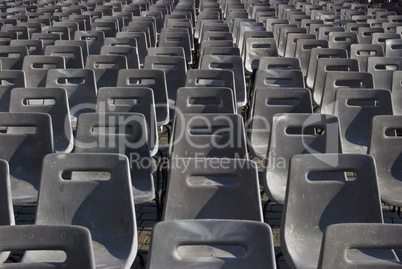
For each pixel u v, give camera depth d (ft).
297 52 25.12
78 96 17.78
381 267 7.20
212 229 7.43
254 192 9.70
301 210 9.93
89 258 7.23
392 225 7.22
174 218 9.87
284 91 15.39
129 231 9.93
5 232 7.26
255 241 7.38
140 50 26.96
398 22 35.42
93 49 27.71
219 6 49.34
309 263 9.33
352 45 23.16
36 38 26.09
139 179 12.95
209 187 9.87
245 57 25.49
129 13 38.01
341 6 47.83
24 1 51.42
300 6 49.29
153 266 7.26
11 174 12.99
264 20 36.55
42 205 9.94
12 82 21.33
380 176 12.73
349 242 7.19
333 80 17.25
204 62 20.15
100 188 10.09
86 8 43.21
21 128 15.52
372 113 15.28
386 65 21.74
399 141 12.70
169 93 20.65
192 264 7.39
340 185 9.98
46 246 7.27
